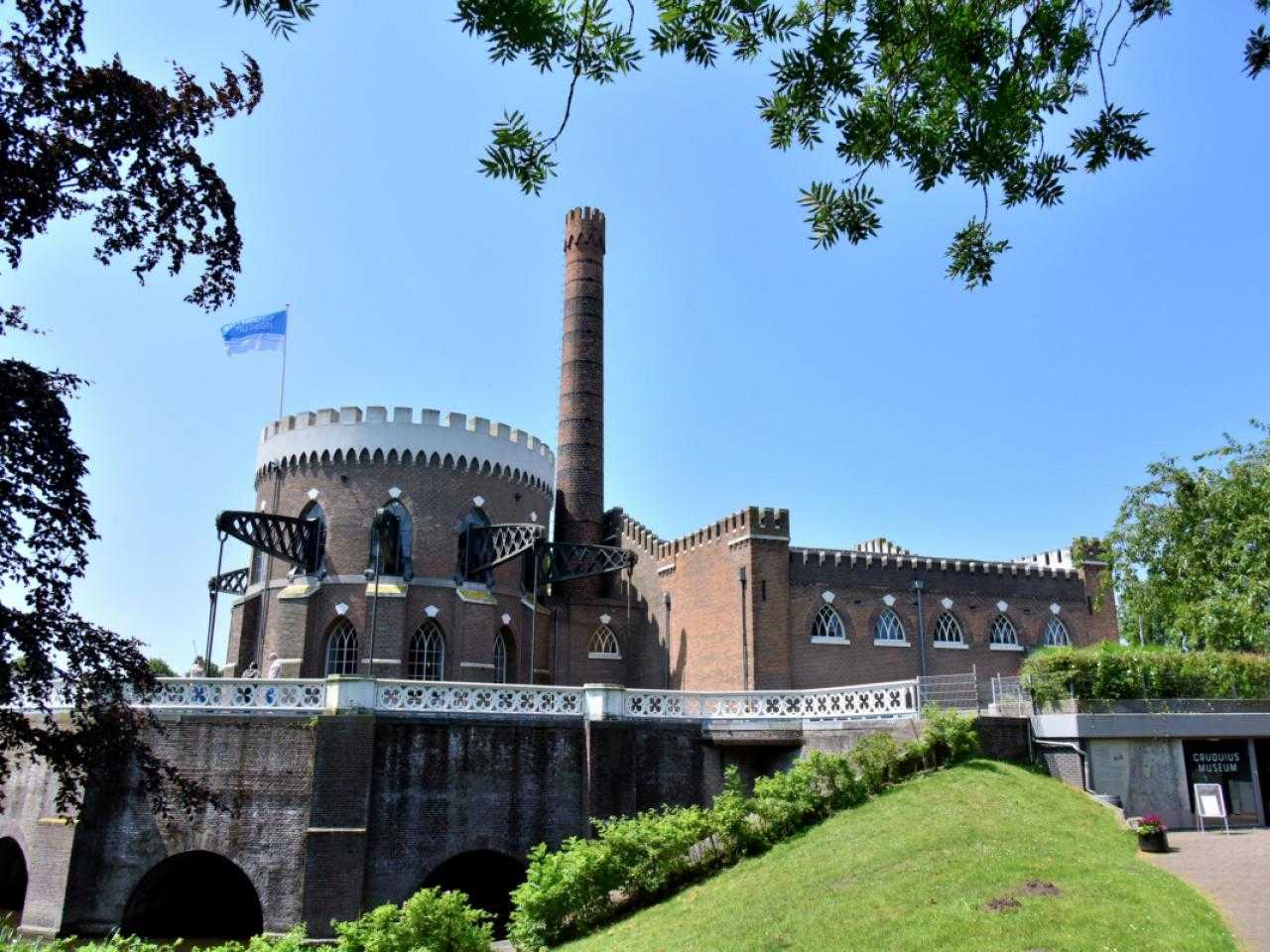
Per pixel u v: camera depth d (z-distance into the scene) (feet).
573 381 197.26
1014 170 30.22
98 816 92.58
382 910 66.33
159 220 38.88
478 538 158.20
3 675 35.09
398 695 97.86
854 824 78.64
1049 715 94.12
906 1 27.68
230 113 40.42
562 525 191.01
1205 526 88.12
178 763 93.56
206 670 131.64
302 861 91.61
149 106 36.81
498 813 98.22
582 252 204.03
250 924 105.50
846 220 30.68
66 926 89.92
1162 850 71.92
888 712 101.71
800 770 85.81
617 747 103.30
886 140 29.58
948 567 166.09
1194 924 49.85
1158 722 92.89
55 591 36.55
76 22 35.09
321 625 147.43
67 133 36.09
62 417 36.17
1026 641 168.45
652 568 181.57
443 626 151.64
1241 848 72.95
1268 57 27.66
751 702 112.27
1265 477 80.89
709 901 69.05
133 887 91.09
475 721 99.45
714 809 82.89
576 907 72.84
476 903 108.58
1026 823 72.64
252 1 22.79
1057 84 29.55
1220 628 78.02
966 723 93.66
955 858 64.59
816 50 27.07
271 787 93.35
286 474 157.58
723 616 154.40
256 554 162.30
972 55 27.61
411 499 154.20
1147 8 28.02
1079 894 55.26
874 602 158.71
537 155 26.08
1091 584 175.01
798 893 64.85
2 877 116.16
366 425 155.43
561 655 179.22
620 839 76.43
